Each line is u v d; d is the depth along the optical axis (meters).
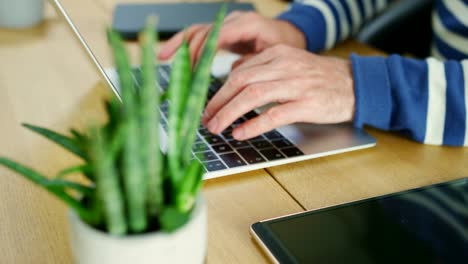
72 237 0.27
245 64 0.58
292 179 0.47
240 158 0.47
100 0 0.90
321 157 0.50
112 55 0.24
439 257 0.36
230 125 0.54
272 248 0.36
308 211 0.40
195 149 0.48
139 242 0.26
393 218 0.40
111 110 0.26
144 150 0.24
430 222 0.40
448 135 0.53
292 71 0.55
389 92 0.55
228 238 0.39
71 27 0.46
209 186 0.45
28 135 0.52
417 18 1.00
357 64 0.57
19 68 0.66
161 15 0.80
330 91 0.55
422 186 0.46
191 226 0.27
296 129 0.54
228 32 0.70
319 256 0.35
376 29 1.00
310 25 0.75
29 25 0.77
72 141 0.28
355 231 0.38
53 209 0.41
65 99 0.59
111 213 0.25
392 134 0.56
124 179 0.24
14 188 0.44
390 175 0.48
